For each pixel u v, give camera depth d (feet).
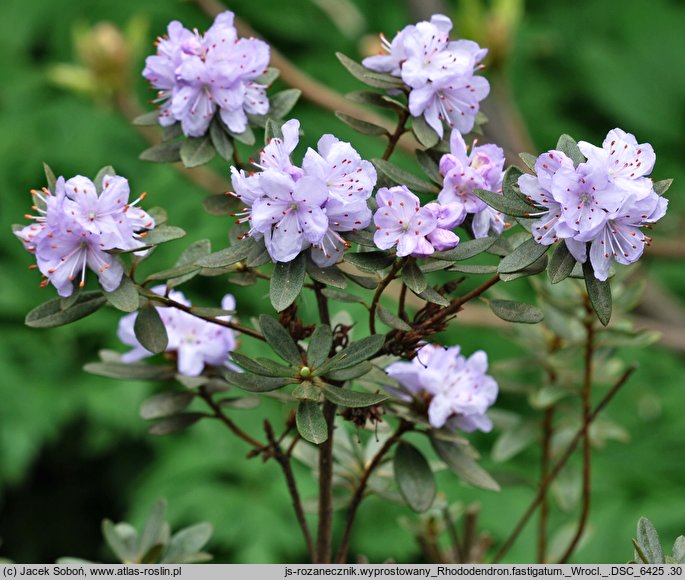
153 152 3.07
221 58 3.01
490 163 2.93
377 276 2.96
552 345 3.42
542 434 3.46
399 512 4.24
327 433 2.93
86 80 4.14
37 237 2.86
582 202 2.80
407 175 2.95
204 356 3.13
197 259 3.00
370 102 3.02
